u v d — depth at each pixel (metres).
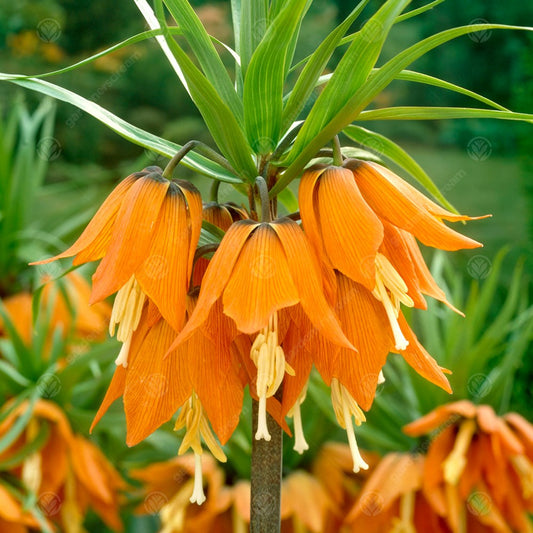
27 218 0.94
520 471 0.72
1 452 0.75
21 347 0.81
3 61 2.85
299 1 0.45
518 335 0.86
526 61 1.53
